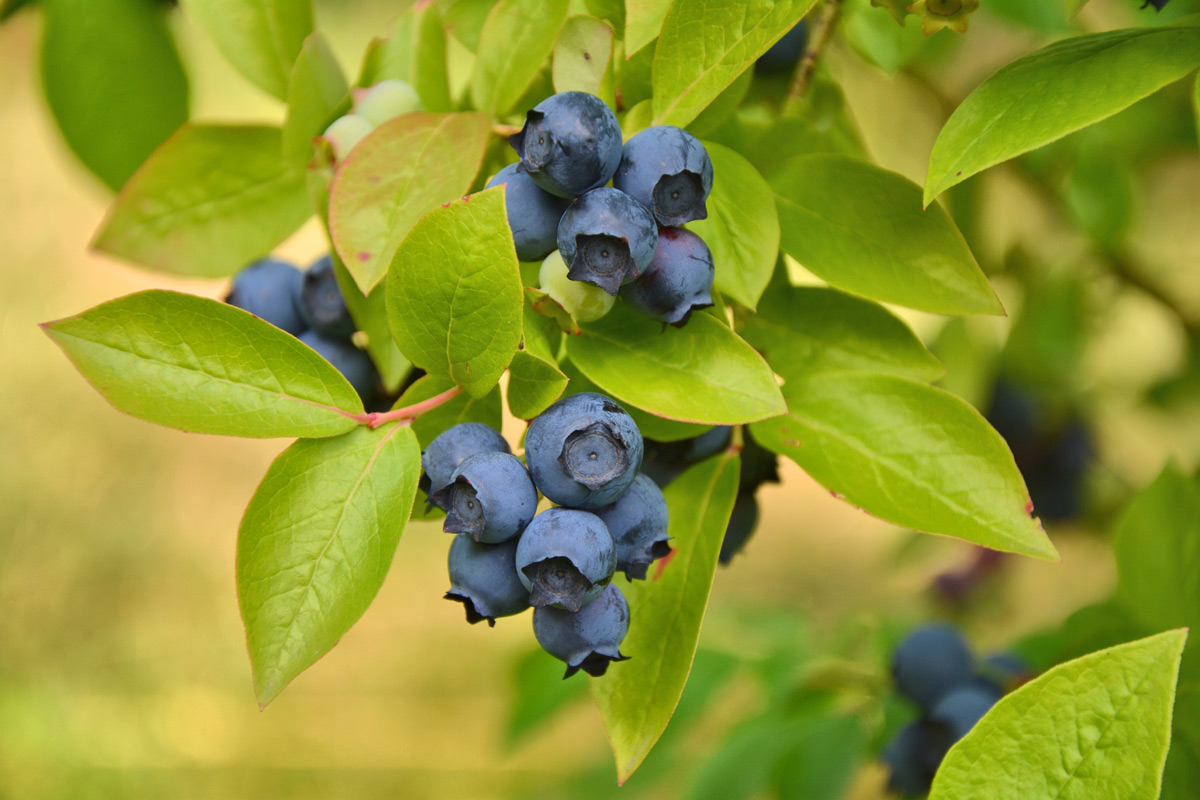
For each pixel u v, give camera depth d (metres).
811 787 0.66
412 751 1.89
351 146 0.50
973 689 0.60
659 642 0.48
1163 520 0.53
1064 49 0.47
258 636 0.45
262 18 0.54
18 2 0.60
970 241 0.72
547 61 0.50
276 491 0.46
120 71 0.59
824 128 0.54
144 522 2.17
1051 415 0.84
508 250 0.45
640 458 0.46
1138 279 0.82
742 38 0.47
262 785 1.84
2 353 2.24
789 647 0.75
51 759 1.82
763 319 0.51
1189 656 0.52
